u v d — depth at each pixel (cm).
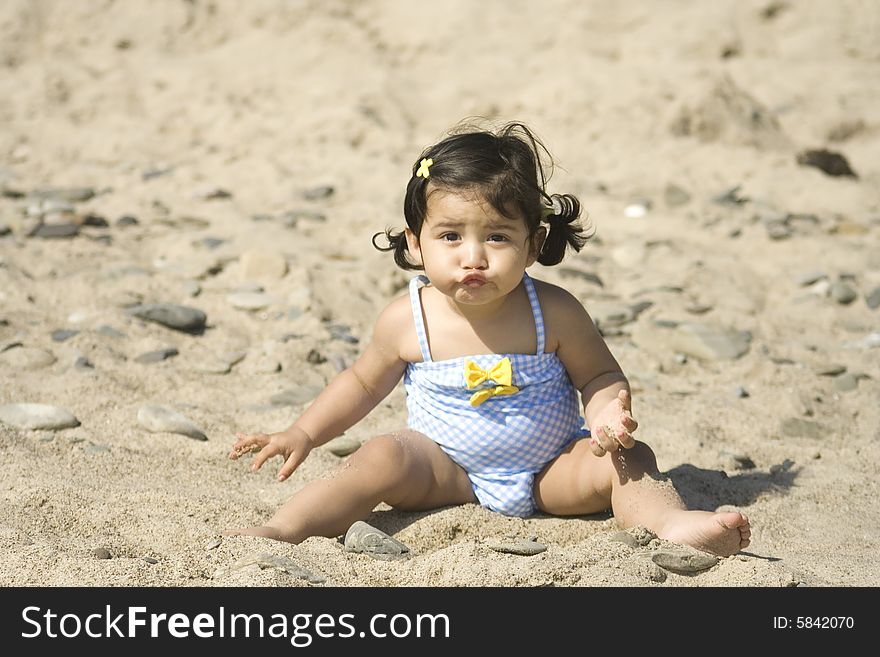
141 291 738
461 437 454
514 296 454
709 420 583
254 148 1077
